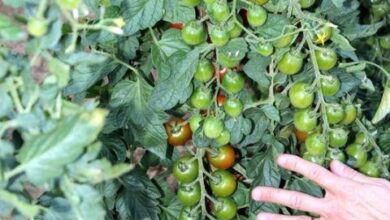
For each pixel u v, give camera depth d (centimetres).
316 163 86
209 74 85
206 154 98
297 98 83
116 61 87
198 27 83
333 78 83
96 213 53
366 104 108
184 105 94
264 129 91
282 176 93
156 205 98
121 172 52
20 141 57
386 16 114
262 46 83
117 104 90
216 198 95
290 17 85
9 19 50
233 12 81
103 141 92
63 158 48
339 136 86
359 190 83
